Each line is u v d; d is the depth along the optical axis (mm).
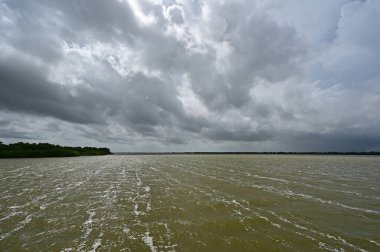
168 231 14398
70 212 18438
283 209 19312
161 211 18641
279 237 13594
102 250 11836
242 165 66188
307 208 19672
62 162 77875
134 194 24906
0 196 23922
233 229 14797
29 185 30516
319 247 12344
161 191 26500
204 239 13227
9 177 38094
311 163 79250
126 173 44844
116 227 15102
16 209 19219
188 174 42656
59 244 12555
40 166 60188
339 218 17172
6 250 11883
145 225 15461
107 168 55844
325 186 29953
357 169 56000
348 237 13695
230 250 11891
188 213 18109
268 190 27062
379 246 12531
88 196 23984
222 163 76000
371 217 17453
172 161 90875
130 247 12164
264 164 71188
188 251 11742
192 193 25375
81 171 48406
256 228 15016
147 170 50812
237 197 23453
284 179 36031
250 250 11906
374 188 28797
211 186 29625
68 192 26016
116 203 21156
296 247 12328
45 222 16094
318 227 15281
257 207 19891
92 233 14094
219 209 19250
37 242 12812
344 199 22906
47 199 22688
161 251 11719
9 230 14633
